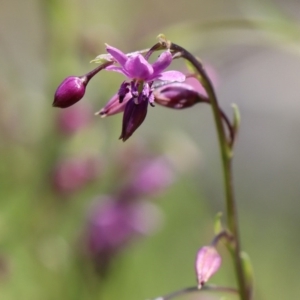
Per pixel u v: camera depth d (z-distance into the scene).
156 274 0.65
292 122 0.85
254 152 0.85
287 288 0.69
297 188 0.82
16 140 0.53
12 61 0.56
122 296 0.53
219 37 0.48
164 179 0.53
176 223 0.68
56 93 0.38
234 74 0.86
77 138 0.51
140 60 0.38
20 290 0.52
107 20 0.65
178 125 0.81
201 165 0.71
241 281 0.41
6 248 0.51
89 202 0.51
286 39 0.47
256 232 0.76
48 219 0.52
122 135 0.38
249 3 0.47
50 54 0.51
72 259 0.50
